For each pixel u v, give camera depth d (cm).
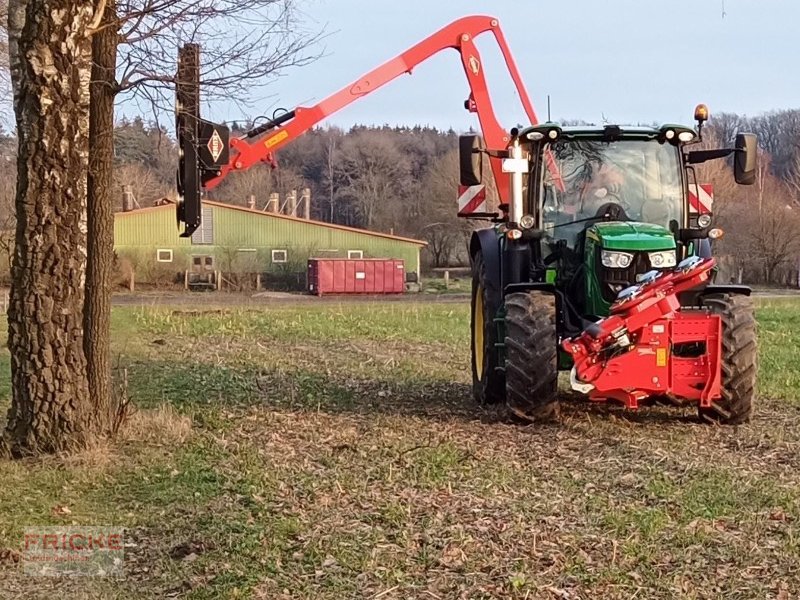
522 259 930
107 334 782
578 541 532
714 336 821
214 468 706
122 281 4775
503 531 550
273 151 1074
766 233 5012
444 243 6756
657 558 507
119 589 479
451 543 528
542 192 923
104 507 615
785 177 6494
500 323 934
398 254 5103
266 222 5028
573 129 924
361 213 7731
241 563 504
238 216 4978
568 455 741
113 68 766
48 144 705
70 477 673
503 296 937
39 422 722
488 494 627
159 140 854
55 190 713
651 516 570
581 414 902
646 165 923
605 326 798
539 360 839
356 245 5084
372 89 1127
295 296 4459
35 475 674
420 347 1623
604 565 496
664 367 814
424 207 6938
